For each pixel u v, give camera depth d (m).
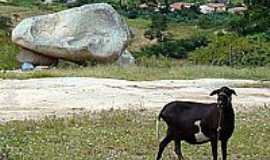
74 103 18.25
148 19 67.94
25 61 29.98
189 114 10.77
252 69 27.95
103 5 30.19
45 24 29.95
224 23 63.59
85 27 29.50
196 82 23.06
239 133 13.79
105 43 29.17
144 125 14.60
